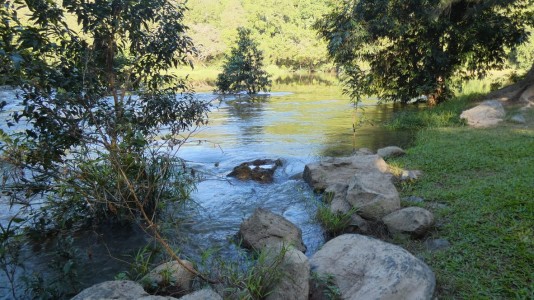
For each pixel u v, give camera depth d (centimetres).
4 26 468
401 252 365
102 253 470
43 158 465
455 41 1441
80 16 528
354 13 1335
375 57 1529
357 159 716
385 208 508
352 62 1475
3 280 414
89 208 530
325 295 345
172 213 580
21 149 468
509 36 1430
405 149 910
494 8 1477
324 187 662
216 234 519
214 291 335
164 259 443
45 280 409
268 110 1670
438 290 348
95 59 539
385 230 493
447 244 435
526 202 486
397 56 1494
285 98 2130
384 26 1304
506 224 446
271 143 1037
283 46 5003
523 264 367
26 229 482
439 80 1500
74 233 523
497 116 1089
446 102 1482
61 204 509
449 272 374
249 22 5344
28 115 452
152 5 579
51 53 497
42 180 499
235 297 338
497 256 389
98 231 527
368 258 366
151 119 564
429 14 1291
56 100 441
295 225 503
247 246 467
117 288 317
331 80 3578
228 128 1265
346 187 590
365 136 1087
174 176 655
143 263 405
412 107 1598
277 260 356
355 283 346
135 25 559
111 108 514
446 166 707
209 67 4066
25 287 400
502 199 509
